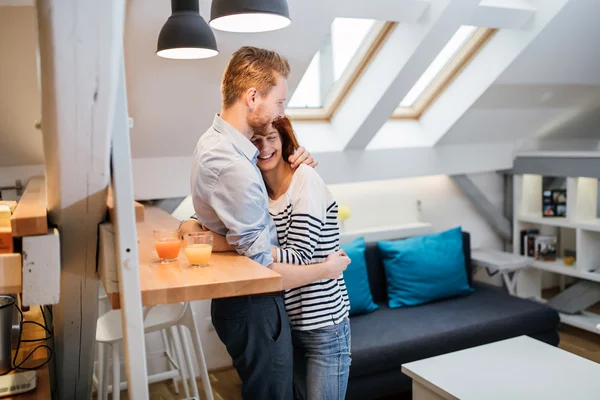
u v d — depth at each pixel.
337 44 3.66
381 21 3.29
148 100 3.00
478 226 4.95
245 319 1.65
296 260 1.66
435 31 3.11
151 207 3.42
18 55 2.44
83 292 1.53
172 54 2.37
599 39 3.60
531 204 4.86
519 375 2.55
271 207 1.82
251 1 1.87
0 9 2.24
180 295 1.28
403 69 3.33
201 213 1.66
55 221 1.30
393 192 4.54
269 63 1.60
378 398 3.50
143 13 2.53
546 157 4.44
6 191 3.04
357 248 3.76
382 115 3.71
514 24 3.33
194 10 2.26
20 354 1.79
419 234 4.46
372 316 3.63
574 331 4.36
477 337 3.42
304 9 2.75
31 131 2.82
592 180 4.45
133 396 1.25
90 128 1.10
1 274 1.19
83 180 1.19
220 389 3.54
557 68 3.76
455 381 2.49
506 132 4.52
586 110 4.59
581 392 2.37
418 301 3.82
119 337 2.46
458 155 4.46
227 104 1.63
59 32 0.98
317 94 3.93
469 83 3.86
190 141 3.39
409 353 3.21
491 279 4.89
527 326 3.61
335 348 1.83
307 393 1.84
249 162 1.58
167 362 3.69
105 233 1.26
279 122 1.83
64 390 1.85
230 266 1.45
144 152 3.36
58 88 1.03
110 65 1.03
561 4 3.20
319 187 1.77
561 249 5.04
